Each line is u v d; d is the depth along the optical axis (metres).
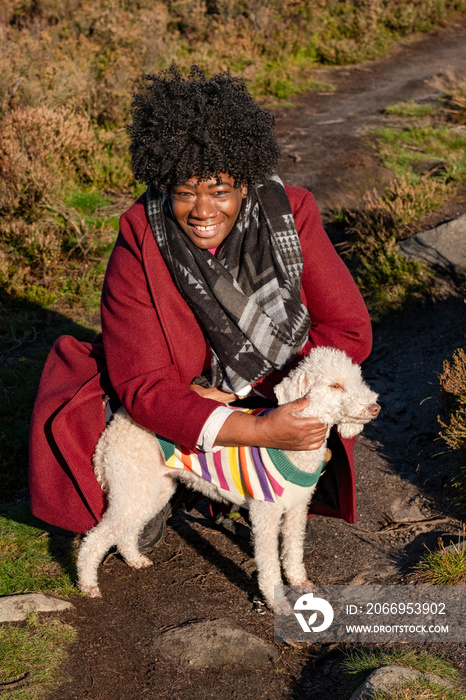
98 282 7.44
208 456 3.04
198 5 15.51
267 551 3.14
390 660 2.80
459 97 12.25
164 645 2.97
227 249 2.76
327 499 3.37
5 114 8.95
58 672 2.76
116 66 11.52
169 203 2.72
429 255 6.82
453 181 8.96
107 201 8.91
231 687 2.77
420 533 3.89
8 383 5.57
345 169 9.83
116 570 3.55
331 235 8.16
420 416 5.07
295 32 16.48
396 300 6.44
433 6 20.17
